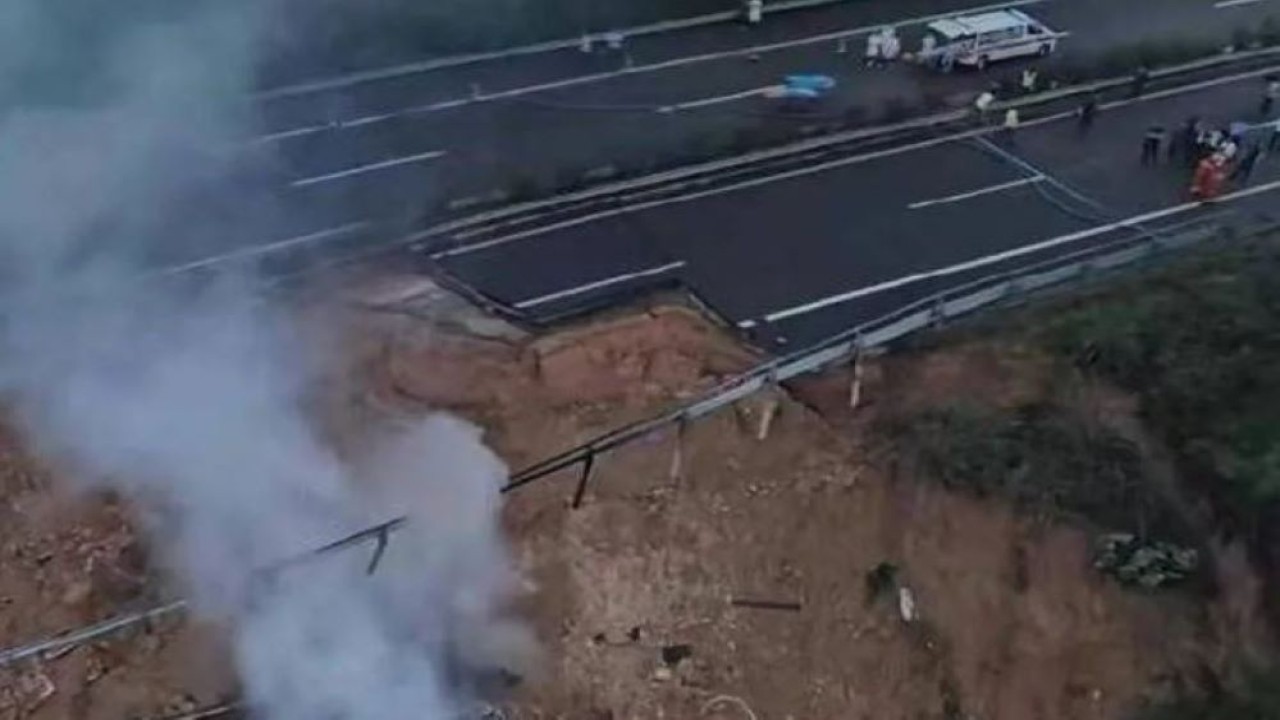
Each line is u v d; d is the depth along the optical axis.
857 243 35.19
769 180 37.06
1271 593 27.16
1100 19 44.50
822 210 36.19
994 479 28.16
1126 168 38.28
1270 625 27.11
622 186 36.28
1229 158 37.69
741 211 35.94
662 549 28.48
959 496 28.30
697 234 35.06
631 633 28.03
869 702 27.70
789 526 28.67
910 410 29.69
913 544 28.36
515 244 34.41
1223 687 26.81
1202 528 27.73
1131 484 28.02
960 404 29.59
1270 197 37.59
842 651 27.97
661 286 33.28
